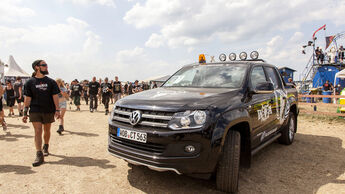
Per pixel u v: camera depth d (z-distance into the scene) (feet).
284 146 16.65
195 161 7.73
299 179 10.82
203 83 12.03
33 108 12.16
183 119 7.90
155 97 9.43
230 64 12.81
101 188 9.46
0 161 12.60
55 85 12.85
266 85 10.24
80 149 14.94
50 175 10.77
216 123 8.05
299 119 29.17
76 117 29.68
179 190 9.32
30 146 15.55
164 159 7.88
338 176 11.23
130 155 8.71
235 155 8.64
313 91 52.80
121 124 9.31
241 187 9.78
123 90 60.90
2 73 52.21
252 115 10.30
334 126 24.76
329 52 60.34
